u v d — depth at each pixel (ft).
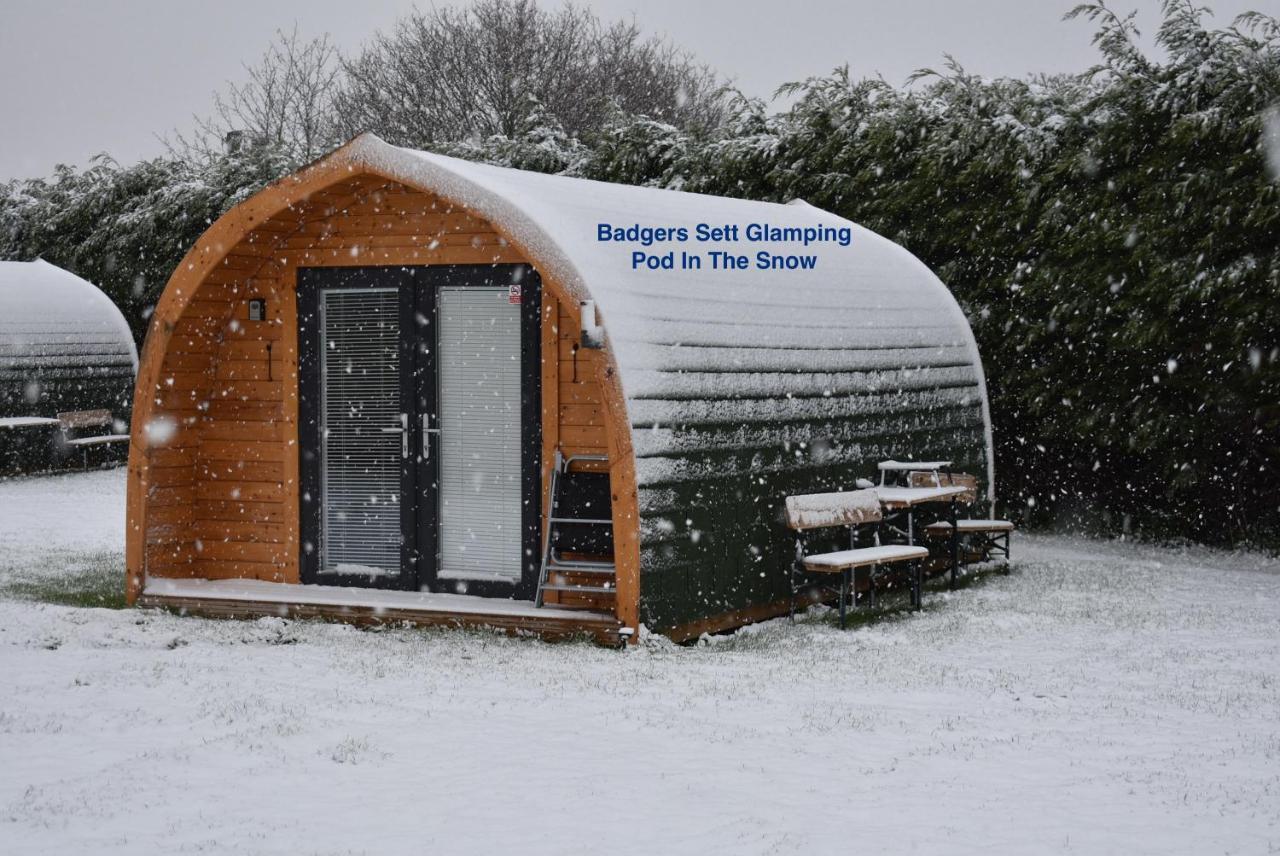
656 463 32.65
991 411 58.80
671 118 140.05
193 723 25.20
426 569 37.47
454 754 23.07
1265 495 52.95
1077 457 57.88
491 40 135.95
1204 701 27.66
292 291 38.58
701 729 24.80
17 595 39.99
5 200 104.06
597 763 22.59
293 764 22.50
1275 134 47.57
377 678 28.86
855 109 64.08
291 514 38.93
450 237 36.83
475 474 36.96
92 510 60.70
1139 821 19.72
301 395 38.73
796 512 36.55
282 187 36.06
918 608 39.14
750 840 18.81
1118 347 51.16
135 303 92.94
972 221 57.31
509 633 33.91
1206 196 48.98
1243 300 48.19
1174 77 51.13
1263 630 35.78
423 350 37.32
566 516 35.27
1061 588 43.24
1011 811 20.21
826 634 35.37
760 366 37.50
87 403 79.66
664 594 33.06
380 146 34.55
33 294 78.84
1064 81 61.82
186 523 39.65
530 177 36.37
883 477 43.34
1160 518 55.88
